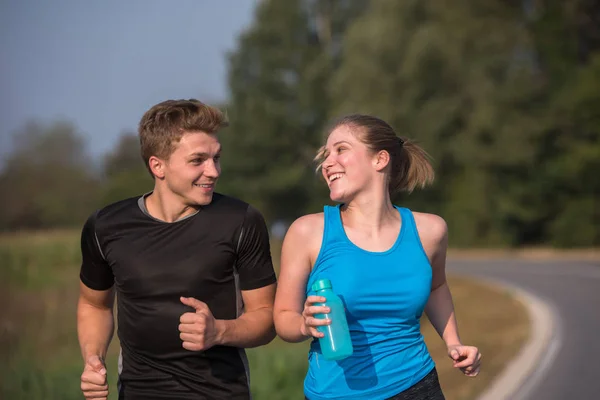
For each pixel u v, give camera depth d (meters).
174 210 4.77
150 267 4.66
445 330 5.21
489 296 23.61
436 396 4.69
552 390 10.57
